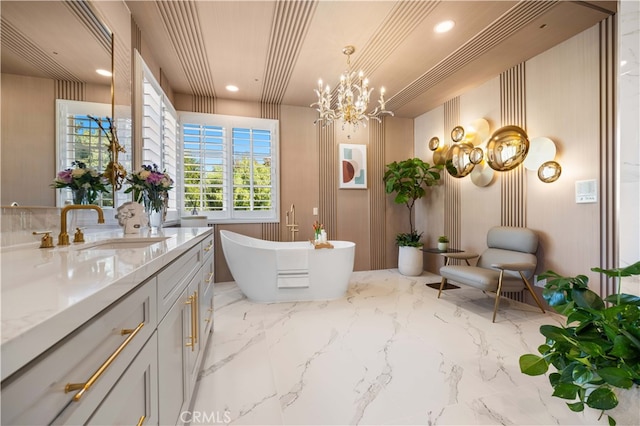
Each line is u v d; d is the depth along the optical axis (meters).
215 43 2.70
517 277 2.80
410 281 4.12
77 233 1.32
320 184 4.57
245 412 1.44
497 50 2.89
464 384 1.67
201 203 3.93
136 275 0.73
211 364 1.88
